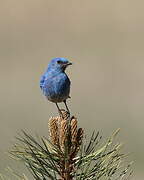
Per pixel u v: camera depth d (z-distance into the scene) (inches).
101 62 1588.3
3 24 1841.8
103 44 1712.6
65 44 1744.6
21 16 1866.4
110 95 1371.8
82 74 1513.3
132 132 1019.9
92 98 1349.7
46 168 229.9
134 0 1850.4
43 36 1803.6
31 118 1165.1
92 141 230.8
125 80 1457.9
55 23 1851.6
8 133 1013.8
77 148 234.2
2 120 1120.8
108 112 1236.5
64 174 235.1
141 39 1715.1
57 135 235.3
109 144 224.8
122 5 1849.2
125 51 1660.9
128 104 1298.0
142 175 834.8
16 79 1471.5
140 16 1797.5
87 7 1888.5
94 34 1777.8
